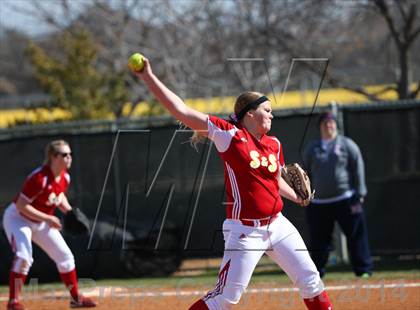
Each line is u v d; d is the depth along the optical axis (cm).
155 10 5547
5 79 8612
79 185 3186
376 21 5162
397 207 3039
